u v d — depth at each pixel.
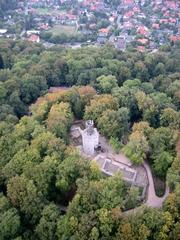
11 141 159.50
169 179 136.38
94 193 127.69
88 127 162.00
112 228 121.19
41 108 180.50
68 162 140.00
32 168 140.00
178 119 170.75
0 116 186.38
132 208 133.12
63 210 140.38
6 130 167.62
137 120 192.12
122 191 138.88
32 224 134.88
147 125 165.25
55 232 126.38
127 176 150.38
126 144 162.25
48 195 142.12
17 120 184.00
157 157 150.00
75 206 126.25
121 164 156.12
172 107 189.88
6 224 127.38
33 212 131.75
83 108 185.38
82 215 123.06
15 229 128.75
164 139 156.50
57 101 186.00
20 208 134.50
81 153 162.25
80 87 199.88
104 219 119.69
